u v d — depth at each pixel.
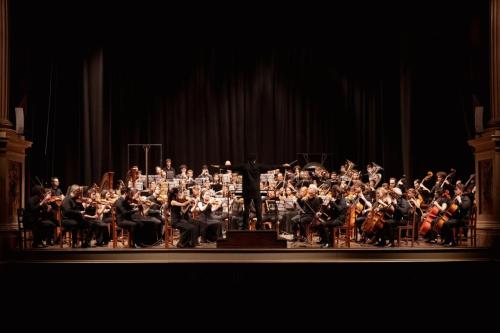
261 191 10.77
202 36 15.01
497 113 9.79
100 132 14.17
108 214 10.07
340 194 9.74
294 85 15.12
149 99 14.88
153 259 8.90
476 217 9.95
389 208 9.60
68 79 14.14
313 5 14.95
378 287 8.99
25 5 11.48
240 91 15.02
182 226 9.45
